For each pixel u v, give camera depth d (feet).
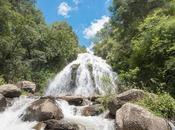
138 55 55.88
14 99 42.88
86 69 72.02
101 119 35.50
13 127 35.86
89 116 37.24
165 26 51.65
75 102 41.91
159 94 39.60
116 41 100.48
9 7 87.15
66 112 38.88
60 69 103.04
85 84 70.44
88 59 74.59
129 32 83.92
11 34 82.84
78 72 72.13
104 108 37.70
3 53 78.43
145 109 30.94
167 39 50.44
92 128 32.30
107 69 72.90
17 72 80.64
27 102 41.57
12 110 40.65
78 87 70.74
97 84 69.67
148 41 54.08
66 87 72.23
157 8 76.18
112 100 35.70
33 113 35.32
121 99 35.04
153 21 57.36
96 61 74.33
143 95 35.14
